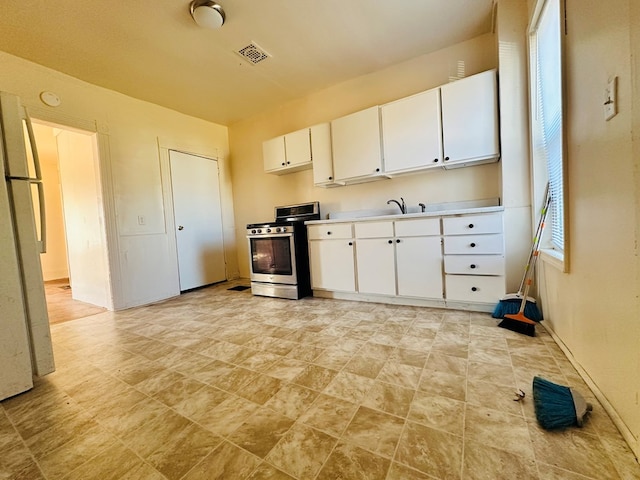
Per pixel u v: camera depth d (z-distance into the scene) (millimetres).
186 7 2023
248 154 4277
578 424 1004
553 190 1843
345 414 1154
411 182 2920
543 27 1867
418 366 1506
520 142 2162
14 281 1450
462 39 2584
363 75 3123
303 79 3148
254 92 3379
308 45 2545
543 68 1890
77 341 2166
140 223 3326
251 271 3418
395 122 2670
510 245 2217
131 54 2516
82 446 1050
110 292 3049
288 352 1776
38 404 1339
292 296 3100
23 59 2492
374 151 2797
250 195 4309
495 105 2270
